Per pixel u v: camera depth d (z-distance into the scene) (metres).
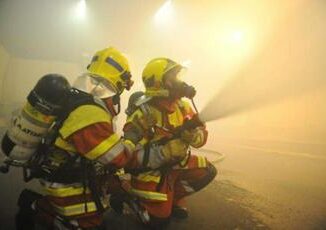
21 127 2.11
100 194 2.39
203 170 3.16
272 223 3.11
